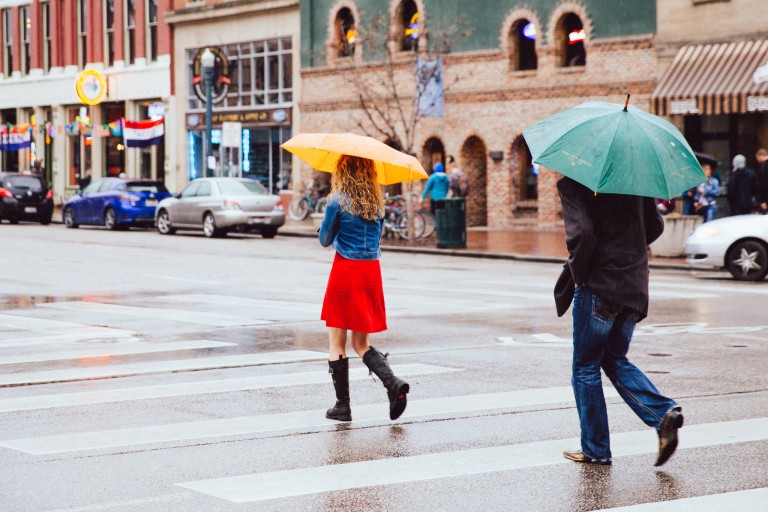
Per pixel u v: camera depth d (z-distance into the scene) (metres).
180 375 9.94
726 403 8.48
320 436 7.42
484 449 7.02
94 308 15.45
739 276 18.98
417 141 37.59
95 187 37.66
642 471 6.48
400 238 31.50
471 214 36.88
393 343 11.80
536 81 34.00
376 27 37.22
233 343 12.00
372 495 5.96
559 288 6.71
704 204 25.36
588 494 5.98
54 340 12.30
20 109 59.53
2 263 23.09
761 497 5.92
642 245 6.61
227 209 32.19
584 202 6.45
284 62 42.81
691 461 6.70
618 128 6.30
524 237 30.98
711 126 30.11
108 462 6.71
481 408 8.30
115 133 51.84
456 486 6.15
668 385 9.24
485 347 11.49
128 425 7.79
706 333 12.45
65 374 10.00
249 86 44.53
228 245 29.22
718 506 5.75
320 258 24.62
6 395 8.97
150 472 6.47
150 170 50.75
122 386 9.38
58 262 23.36
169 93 48.66
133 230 37.41
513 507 5.74
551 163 6.34
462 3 35.88
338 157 8.41
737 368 10.10
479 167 36.91
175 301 16.27
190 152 48.00
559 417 7.97
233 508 5.72
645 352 11.07
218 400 8.72
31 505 5.77
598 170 6.20
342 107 40.09
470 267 22.58
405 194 37.94
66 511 5.66
